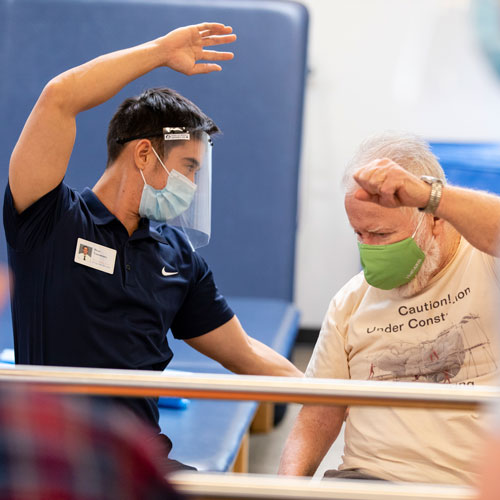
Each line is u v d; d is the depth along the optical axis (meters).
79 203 3.11
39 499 1.04
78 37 6.70
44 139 2.85
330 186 7.68
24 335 3.04
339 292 3.26
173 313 3.27
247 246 6.74
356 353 3.10
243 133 6.74
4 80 6.70
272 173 6.74
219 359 3.54
